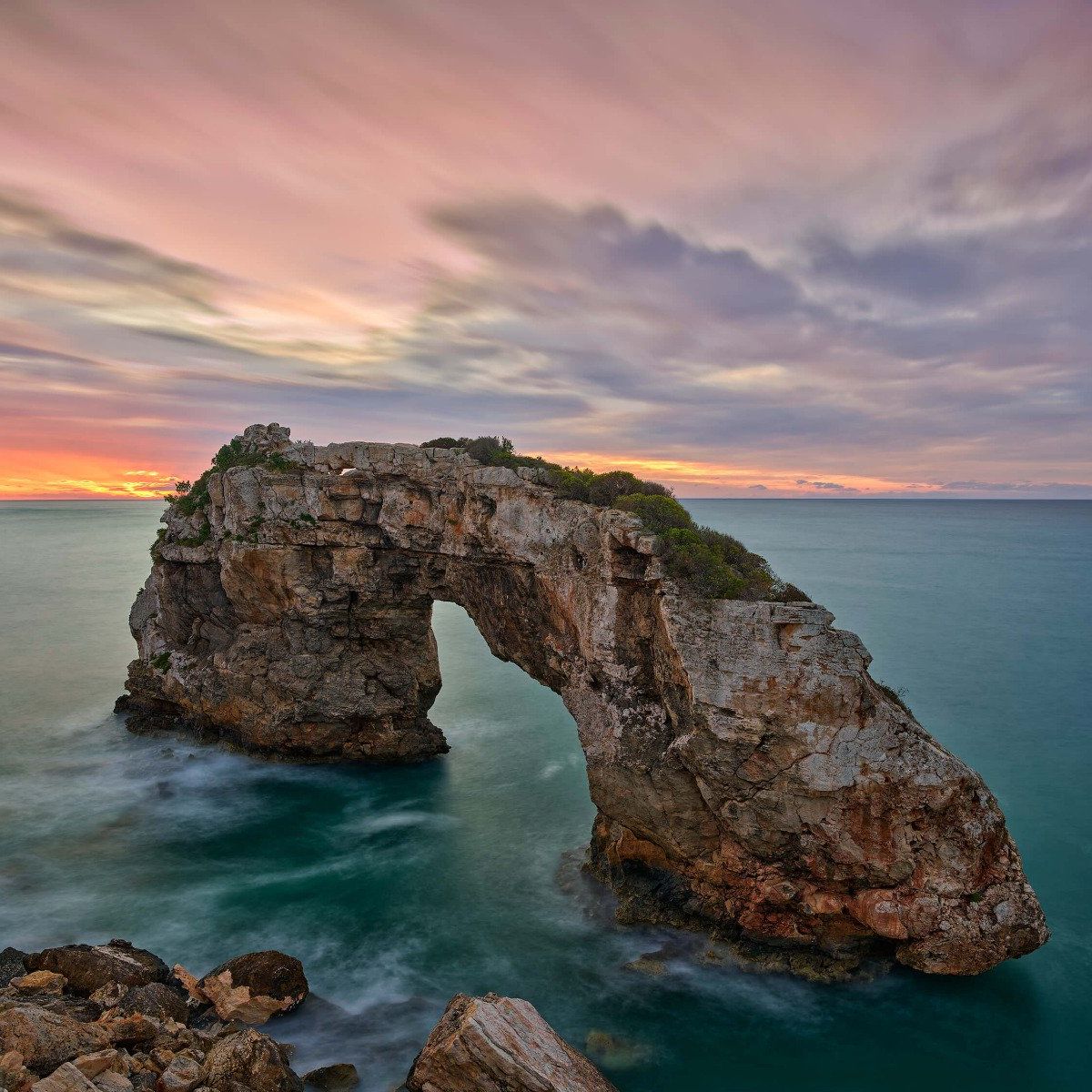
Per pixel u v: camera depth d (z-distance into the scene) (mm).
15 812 41188
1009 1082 23250
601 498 33625
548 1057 20391
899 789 25922
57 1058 18984
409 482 40812
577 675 33500
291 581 44031
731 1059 23797
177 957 28641
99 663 74000
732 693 27062
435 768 48500
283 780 46031
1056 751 49594
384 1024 24859
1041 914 26219
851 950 27906
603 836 34094
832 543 196250
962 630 84375
